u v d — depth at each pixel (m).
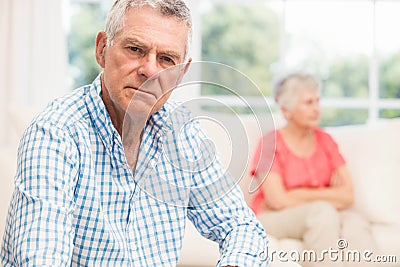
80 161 1.39
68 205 1.33
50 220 1.28
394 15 4.63
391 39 4.64
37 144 1.33
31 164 1.31
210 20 4.68
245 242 1.51
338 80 4.68
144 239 1.49
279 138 3.29
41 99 4.46
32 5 4.45
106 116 1.42
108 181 1.42
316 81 3.34
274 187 3.16
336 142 3.43
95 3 4.62
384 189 3.27
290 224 2.93
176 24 1.36
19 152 1.36
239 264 1.46
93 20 4.62
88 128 1.42
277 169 3.21
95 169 1.42
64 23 4.58
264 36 4.69
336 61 4.67
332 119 4.66
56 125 1.36
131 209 1.45
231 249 1.50
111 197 1.43
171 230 1.52
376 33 4.64
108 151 1.42
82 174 1.39
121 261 1.43
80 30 4.62
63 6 4.58
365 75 4.66
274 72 4.69
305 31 4.67
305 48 4.68
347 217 2.93
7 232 1.38
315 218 2.84
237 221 1.58
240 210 1.59
